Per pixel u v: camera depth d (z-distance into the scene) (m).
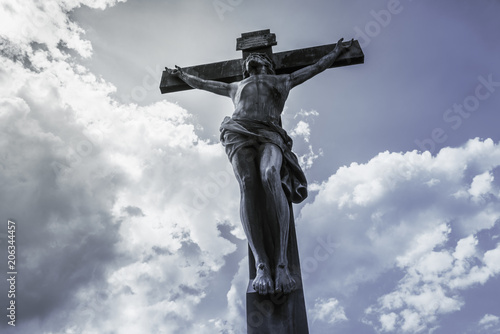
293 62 6.25
